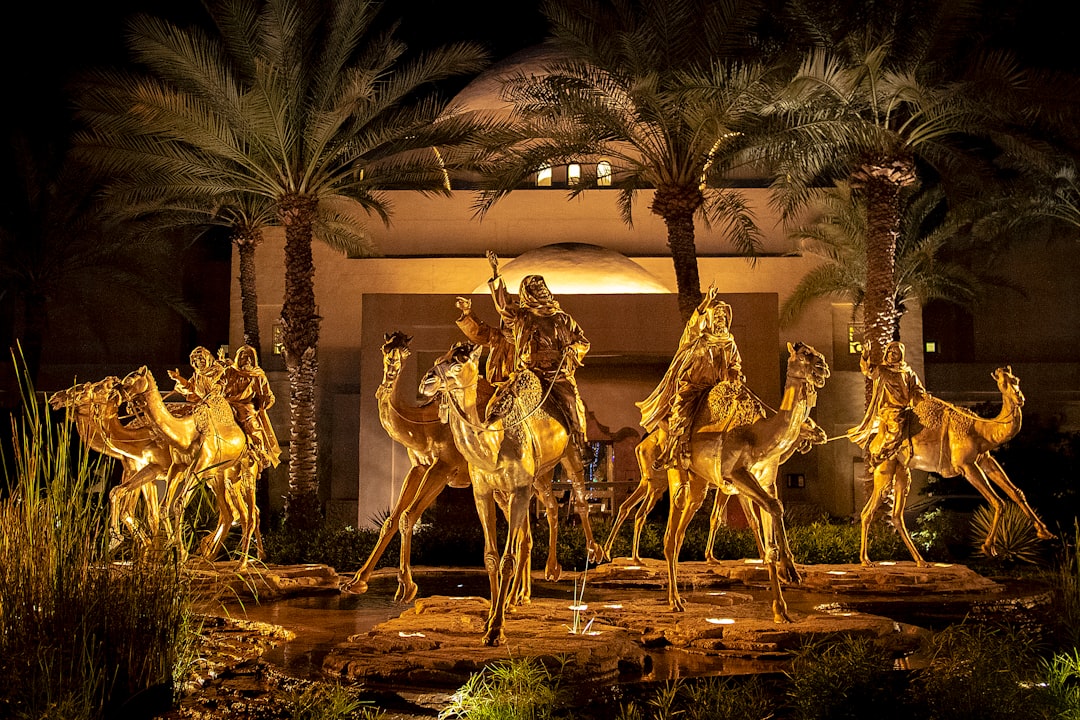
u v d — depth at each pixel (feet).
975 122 67.46
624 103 74.49
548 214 102.22
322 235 94.94
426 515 82.33
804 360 33.30
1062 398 103.45
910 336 97.35
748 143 66.49
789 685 25.46
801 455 95.35
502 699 22.02
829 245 94.02
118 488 42.09
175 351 110.01
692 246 71.26
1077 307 107.45
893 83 63.93
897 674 24.84
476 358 28.48
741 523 80.89
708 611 33.83
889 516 68.33
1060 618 33.37
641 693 24.34
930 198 93.04
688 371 34.76
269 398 45.98
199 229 108.27
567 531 68.80
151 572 25.84
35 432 25.11
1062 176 76.13
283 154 72.28
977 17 65.51
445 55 73.61
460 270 99.35
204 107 71.72
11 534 24.25
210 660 27.63
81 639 23.45
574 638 27.43
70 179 92.73
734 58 68.33
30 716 21.13
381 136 75.10
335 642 30.40
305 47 73.56
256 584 40.98
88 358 109.09
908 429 50.57
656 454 48.52
